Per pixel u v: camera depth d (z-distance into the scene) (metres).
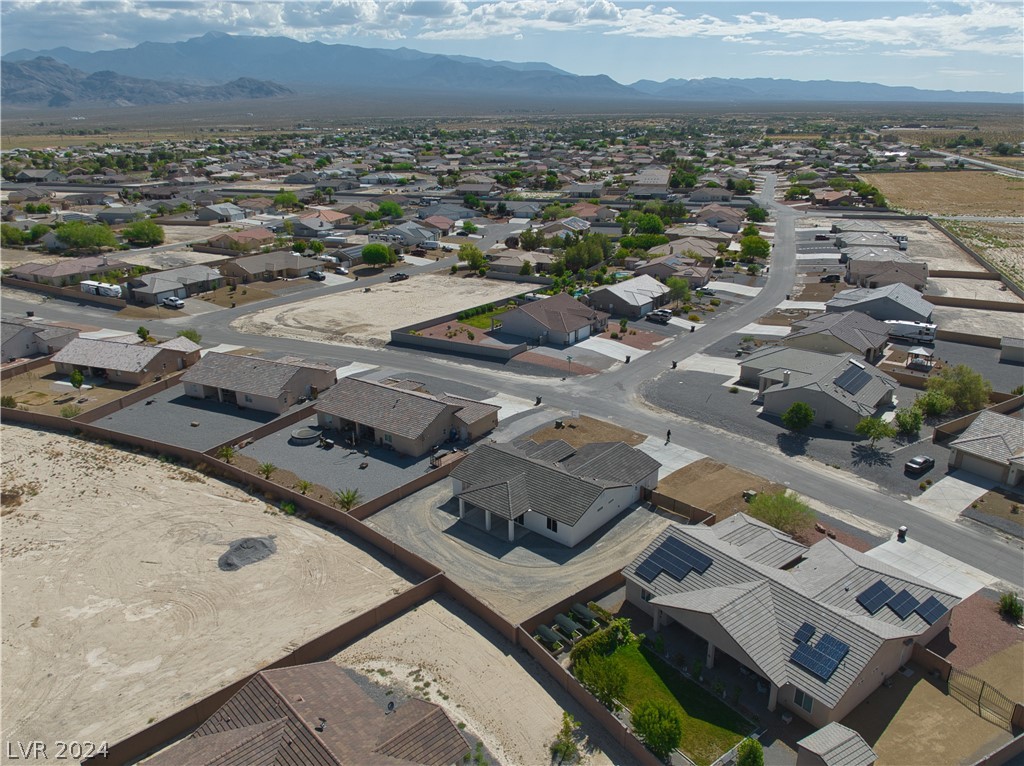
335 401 66.56
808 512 50.00
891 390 70.25
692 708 34.81
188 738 30.89
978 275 118.31
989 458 56.16
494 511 49.06
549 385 76.56
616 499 51.88
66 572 45.75
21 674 37.41
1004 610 41.78
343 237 150.50
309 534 50.03
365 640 39.72
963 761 31.84
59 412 71.25
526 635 38.72
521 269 123.56
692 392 74.50
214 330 96.00
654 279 109.94
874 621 36.91
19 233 144.75
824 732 30.28
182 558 47.19
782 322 97.44
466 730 33.72
